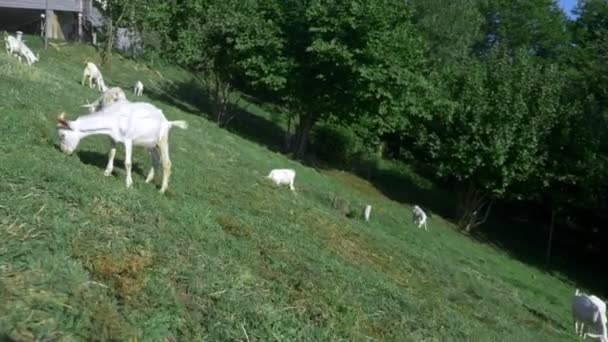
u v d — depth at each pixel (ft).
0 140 39.70
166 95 124.26
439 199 132.36
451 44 168.35
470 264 83.51
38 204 31.01
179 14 120.88
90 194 34.55
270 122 138.51
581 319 64.18
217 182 57.00
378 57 107.34
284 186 72.69
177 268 30.89
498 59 124.57
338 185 101.91
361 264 52.26
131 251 30.86
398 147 154.71
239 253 36.76
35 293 25.30
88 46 139.64
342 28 108.58
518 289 78.28
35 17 159.02
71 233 29.96
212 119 116.67
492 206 144.46
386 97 110.22
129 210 35.06
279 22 114.73
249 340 28.50
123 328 25.57
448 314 45.42
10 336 22.99
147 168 49.78
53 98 57.52
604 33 148.77
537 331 58.18
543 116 114.52
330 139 132.67
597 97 126.72
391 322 37.99
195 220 37.96
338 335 33.06
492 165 112.78
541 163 114.52
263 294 32.94
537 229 138.10
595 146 114.52
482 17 193.98
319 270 39.88
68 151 40.98
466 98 117.29
